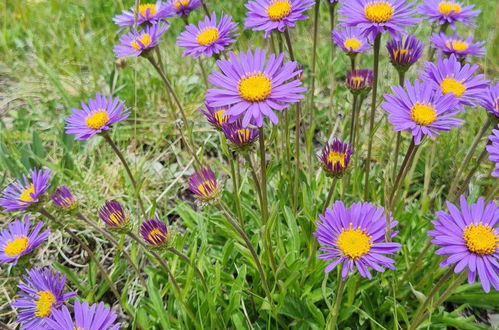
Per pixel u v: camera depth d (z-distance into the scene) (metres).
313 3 0.35
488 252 0.27
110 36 0.65
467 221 0.28
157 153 0.51
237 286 0.36
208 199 0.30
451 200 0.39
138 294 0.40
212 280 0.37
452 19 0.43
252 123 0.31
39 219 0.44
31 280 0.34
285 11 0.35
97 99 0.36
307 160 0.44
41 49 0.62
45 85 0.59
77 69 0.62
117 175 0.48
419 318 0.33
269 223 0.33
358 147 0.42
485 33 0.62
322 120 0.54
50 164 0.45
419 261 0.36
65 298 0.32
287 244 0.41
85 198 0.45
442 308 0.37
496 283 0.27
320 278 0.38
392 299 0.35
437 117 0.31
